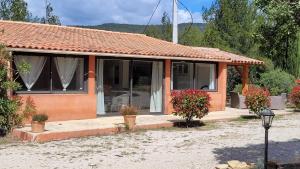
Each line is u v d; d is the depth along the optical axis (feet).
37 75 52.65
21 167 32.35
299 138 47.65
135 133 50.03
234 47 114.93
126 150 39.60
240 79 98.22
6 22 64.08
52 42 54.34
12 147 40.32
